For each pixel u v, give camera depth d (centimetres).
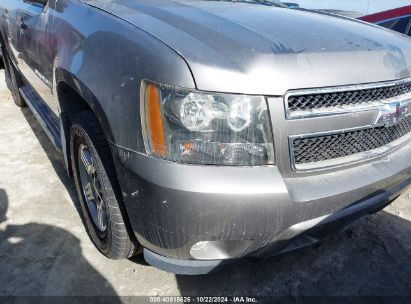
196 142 143
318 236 173
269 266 218
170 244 155
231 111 143
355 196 168
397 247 238
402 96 183
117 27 173
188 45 152
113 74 159
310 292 202
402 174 189
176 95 141
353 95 164
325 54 161
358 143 173
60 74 202
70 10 216
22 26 287
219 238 152
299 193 153
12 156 326
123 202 175
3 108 439
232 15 197
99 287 197
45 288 195
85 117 189
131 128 150
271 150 150
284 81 148
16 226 238
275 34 173
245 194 143
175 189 141
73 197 270
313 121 154
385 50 182
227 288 201
